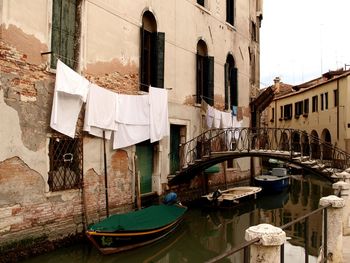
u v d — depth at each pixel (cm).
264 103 2153
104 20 1092
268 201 1809
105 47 1095
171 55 1416
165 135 1277
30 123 867
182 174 1410
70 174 972
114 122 1081
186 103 1501
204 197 1500
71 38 1003
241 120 1944
